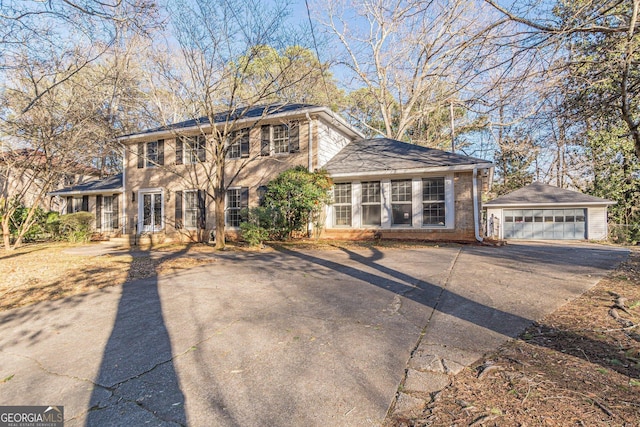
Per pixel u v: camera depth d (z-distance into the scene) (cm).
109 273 742
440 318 392
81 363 312
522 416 204
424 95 2155
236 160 1503
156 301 508
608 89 643
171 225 1614
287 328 374
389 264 748
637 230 1698
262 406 228
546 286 526
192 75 1148
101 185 1877
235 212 1500
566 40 559
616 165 1820
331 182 1288
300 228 1288
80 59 1120
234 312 441
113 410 234
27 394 261
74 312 474
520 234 1916
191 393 250
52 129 1307
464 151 2702
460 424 200
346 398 234
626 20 563
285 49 1124
